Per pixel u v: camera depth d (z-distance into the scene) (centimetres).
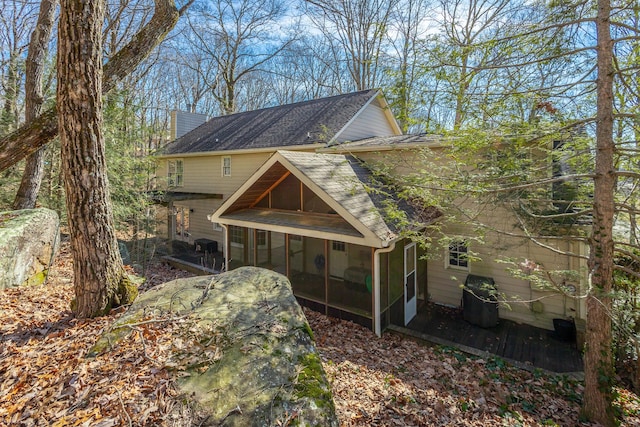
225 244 988
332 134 1181
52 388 253
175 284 432
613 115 444
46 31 892
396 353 626
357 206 744
